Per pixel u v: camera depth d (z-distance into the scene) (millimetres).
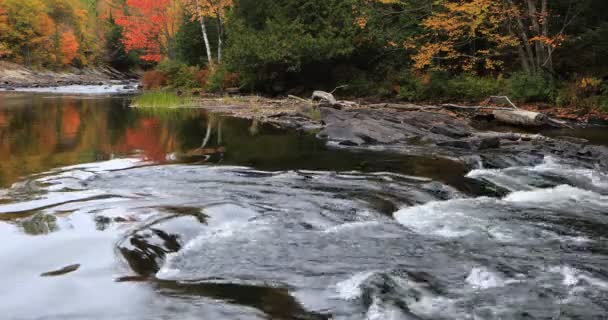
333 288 4258
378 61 28953
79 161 9398
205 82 34688
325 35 28141
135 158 9828
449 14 21250
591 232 6133
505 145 11406
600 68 19859
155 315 3617
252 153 10578
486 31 21000
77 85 53906
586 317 3924
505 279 4625
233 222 5801
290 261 4828
